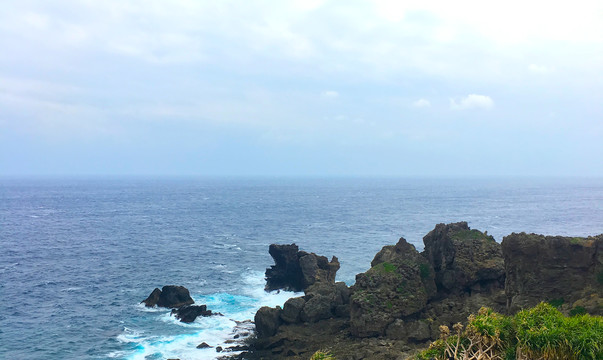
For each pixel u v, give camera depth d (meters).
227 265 106.06
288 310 60.03
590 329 33.34
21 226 174.00
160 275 96.06
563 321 34.75
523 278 49.94
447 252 61.34
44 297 80.31
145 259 112.69
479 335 35.44
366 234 156.25
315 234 156.50
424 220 199.25
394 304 54.12
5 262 108.75
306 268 78.88
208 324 65.44
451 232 65.62
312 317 59.53
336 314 60.84
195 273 97.75
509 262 51.22
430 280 58.78
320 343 53.69
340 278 92.12
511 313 48.81
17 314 71.19
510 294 51.06
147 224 183.00
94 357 55.88
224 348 56.59
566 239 49.06
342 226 178.75
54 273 97.94
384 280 55.94
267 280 85.12
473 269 59.34
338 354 49.31
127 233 157.12
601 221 193.00
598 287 46.66
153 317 69.06
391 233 159.12
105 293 82.69
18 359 55.59
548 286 48.56
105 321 67.69
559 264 48.62
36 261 110.19
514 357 34.03
